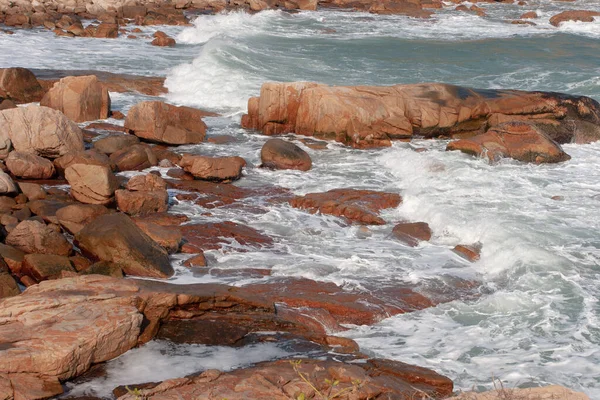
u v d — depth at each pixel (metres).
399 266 12.55
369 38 35.12
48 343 8.28
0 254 11.65
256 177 17.03
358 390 7.82
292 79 25.67
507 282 12.09
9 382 7.86
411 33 37.75
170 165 17.55
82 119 20.42
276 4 46.41
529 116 20.66
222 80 24.86
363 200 15.38
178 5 45.41
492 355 9.82
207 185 16.31
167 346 9.34
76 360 8.31
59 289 9.70
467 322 10.76
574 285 11.80
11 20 36.06
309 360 8.88
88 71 25.69
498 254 12.84
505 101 20.75
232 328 9.84
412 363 9.55
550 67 28.48
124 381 8.42
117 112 21.16
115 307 9.17
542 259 12.57
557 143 19.84
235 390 7.83
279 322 10.08
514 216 14.49
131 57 29.30
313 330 10.28
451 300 11.41
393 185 16.56
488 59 30.05
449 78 26.84
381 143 19.62
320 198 15.38
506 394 7.57
